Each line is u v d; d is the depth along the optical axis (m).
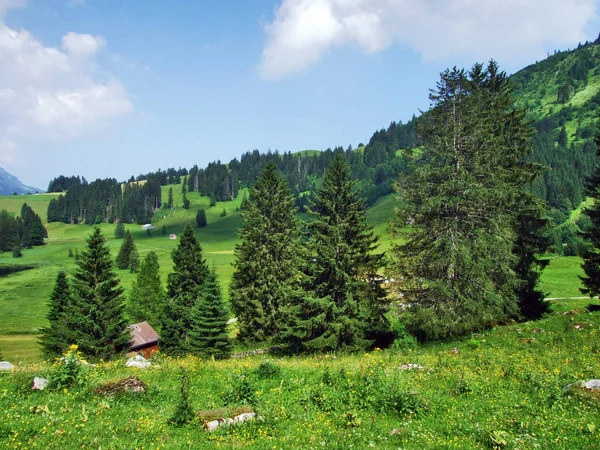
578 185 156.00
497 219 25.36
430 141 27.17
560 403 10.80
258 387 13.20
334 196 29.69
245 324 42.31
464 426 9.65
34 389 11.30
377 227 148.62
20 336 67.31
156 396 11.82
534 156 189.88
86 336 42.38
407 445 8.65
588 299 43.41
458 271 25.38
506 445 8.31
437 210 25.86
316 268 29.25
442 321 24.94
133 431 8.98
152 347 54.53
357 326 27.95
